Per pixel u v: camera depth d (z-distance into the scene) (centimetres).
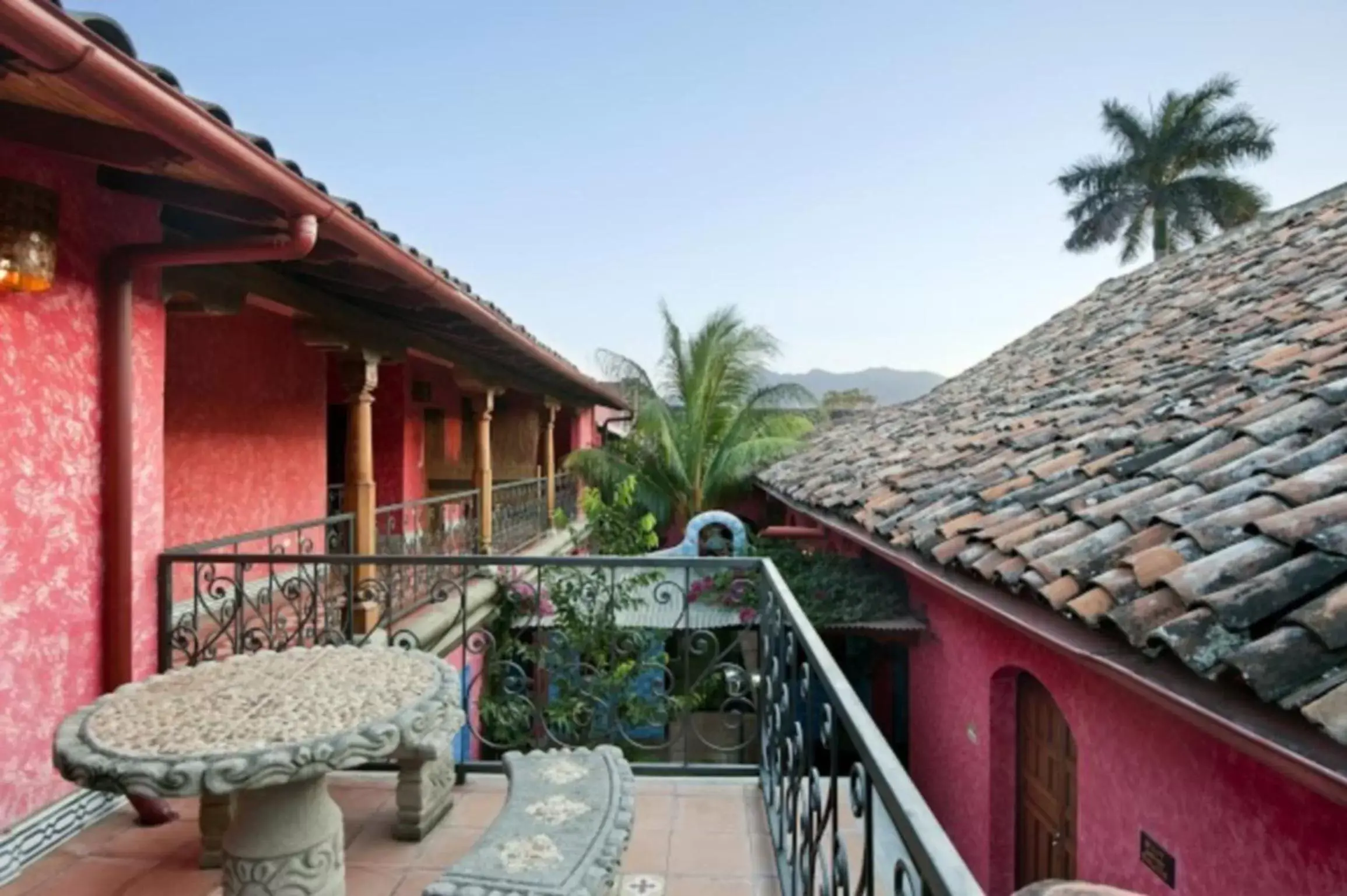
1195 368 571
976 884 101
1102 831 413
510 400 1625
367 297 565
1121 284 1220
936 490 600
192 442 657
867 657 1024
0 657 290
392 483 1082
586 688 573
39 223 288
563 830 251
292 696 242
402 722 221
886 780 134
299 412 827
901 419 1302
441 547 929
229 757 197
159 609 374
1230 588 262
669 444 1427
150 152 284
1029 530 412
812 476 1065
